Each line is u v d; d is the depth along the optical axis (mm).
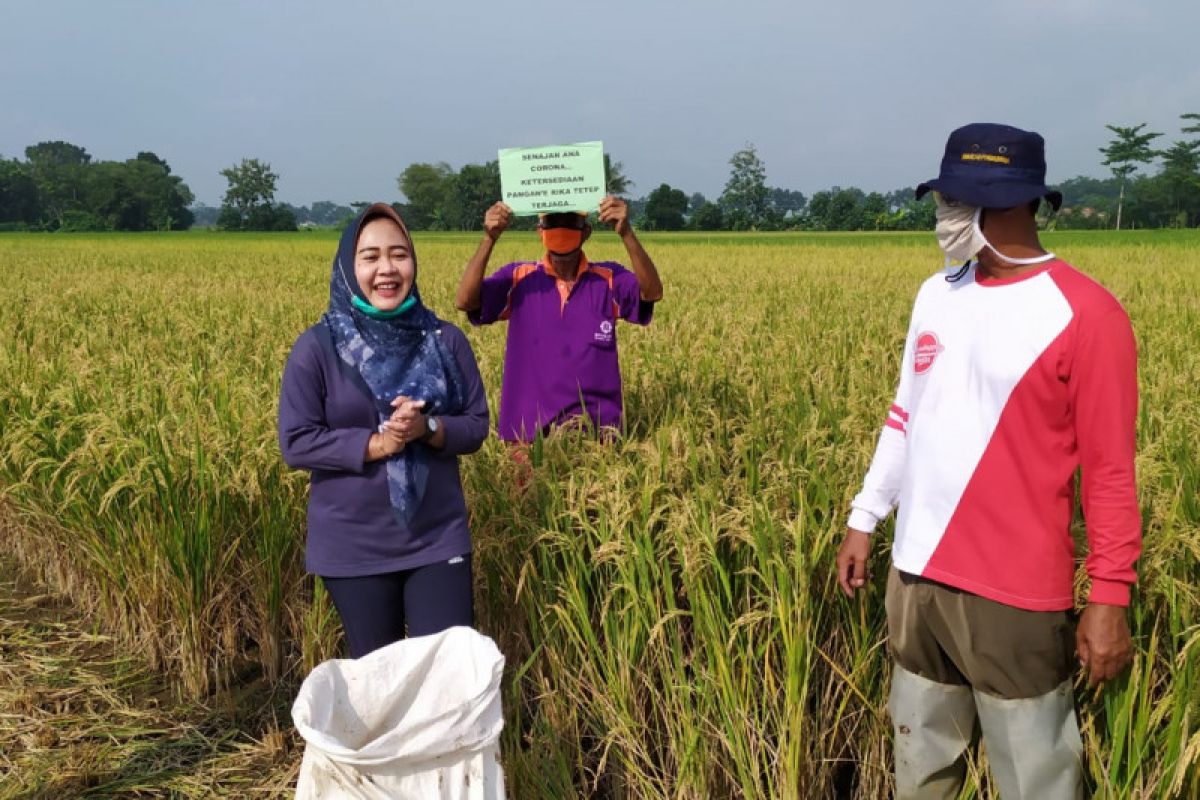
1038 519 2209
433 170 148375
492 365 6160
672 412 4629
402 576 3027
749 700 2826
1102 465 2104
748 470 3355
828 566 2936
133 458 4191
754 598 3023
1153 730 2393
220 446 4105
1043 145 2230
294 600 4289
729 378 5488
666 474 3350
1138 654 2318
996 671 2289
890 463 2613
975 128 2211
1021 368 2154
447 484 3027
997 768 2385
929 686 2486
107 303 12625
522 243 42312
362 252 2859
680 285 15773
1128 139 118000
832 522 2807
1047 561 2217
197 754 3670
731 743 2783
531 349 4352
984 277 2316
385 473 2904
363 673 2535
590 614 3281
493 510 3588
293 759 3625
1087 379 2088
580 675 3186
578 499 3258
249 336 8656
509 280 4398
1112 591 2121
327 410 2928
